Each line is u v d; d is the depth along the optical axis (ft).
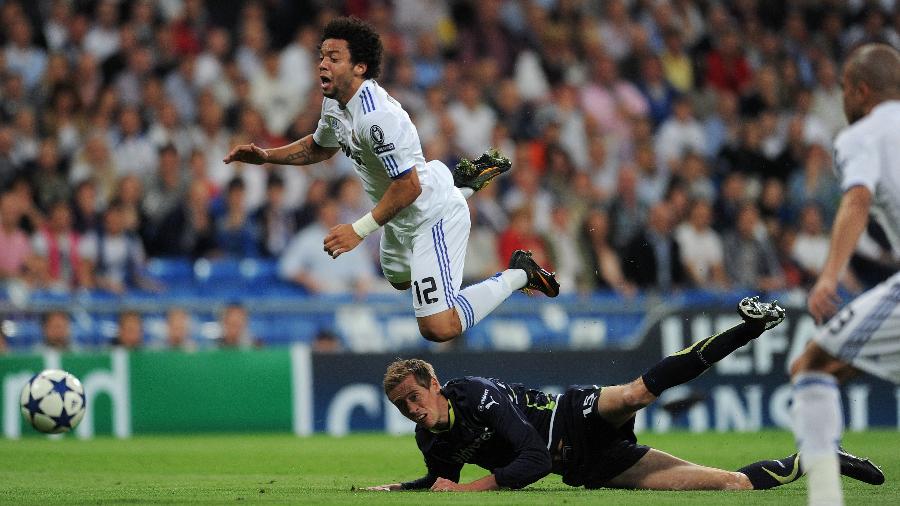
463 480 86.12
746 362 153.07
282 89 184.44
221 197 166.61
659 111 207.82
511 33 205.98
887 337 49.83
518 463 64.75
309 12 196.44
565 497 62.34
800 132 196.65
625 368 149.07
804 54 226.38
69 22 180.14
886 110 52.16
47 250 145.79
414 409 64.90
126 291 149.07
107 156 163.73
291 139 173.88
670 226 171.83
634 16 220.23
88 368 134.82
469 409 65.92
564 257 167.53
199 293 153.79
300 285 158.51
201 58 180.96
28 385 78.74
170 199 157.69
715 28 221.25
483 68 196.13
